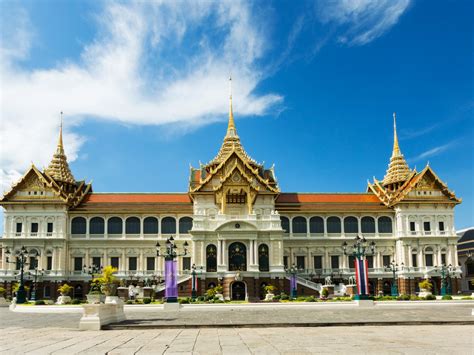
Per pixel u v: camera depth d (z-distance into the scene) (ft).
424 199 356.59
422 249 351.87
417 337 102.89
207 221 323.98
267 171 382.01
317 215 363.15
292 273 294.46
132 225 351.67
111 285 235.61
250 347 88.69
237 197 345.51
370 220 363.76
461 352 81.25
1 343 96.53
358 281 212.02
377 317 153.69
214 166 375.04
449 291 343.87
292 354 80.23
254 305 205.87
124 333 115.96
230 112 415.03
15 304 228.02
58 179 381.19
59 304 233.14
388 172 424.46
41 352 83.97
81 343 95.81
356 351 82.89
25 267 333.42
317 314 171.32
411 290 344.69
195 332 117.70
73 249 344.90
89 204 354.54
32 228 340.18
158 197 366.22
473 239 434.30
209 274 313.73
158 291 296.51
